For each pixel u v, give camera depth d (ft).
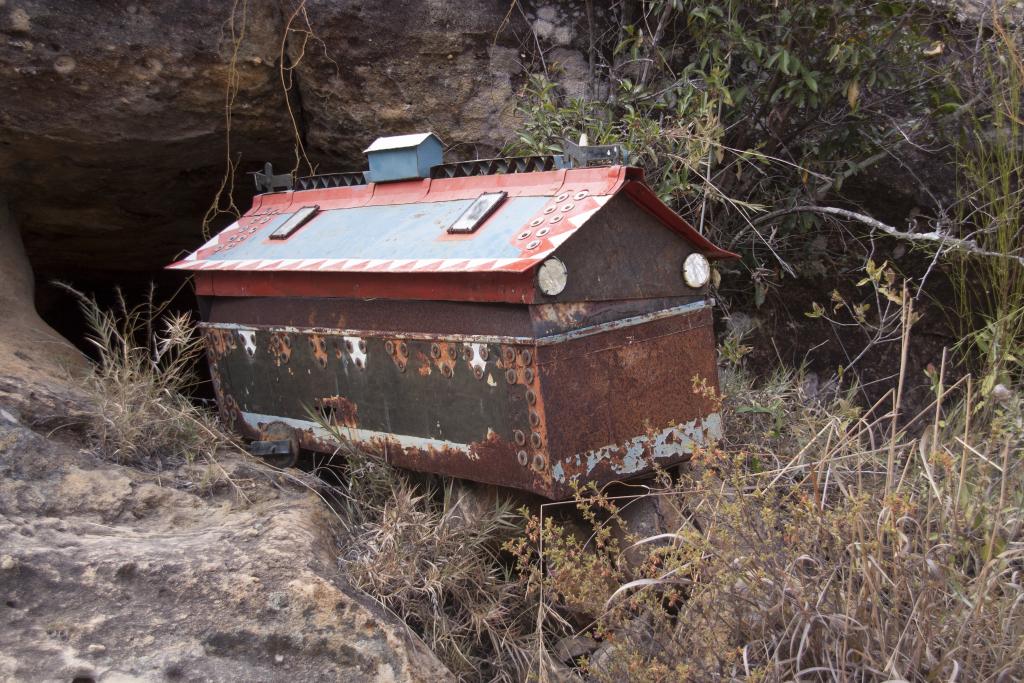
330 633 8.27
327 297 10.66
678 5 13.78
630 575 9.61
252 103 14.05
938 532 8.45
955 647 7.29
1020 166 13.93
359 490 10.69
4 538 8.41
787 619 7.82
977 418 11.51
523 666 9.14
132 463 10.48
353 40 14.07
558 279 8.66
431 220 10.23
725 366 14.71
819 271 15.87
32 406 10.43
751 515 8.30
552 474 8.75
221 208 15.94
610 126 13.34
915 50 14.15
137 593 8.29
